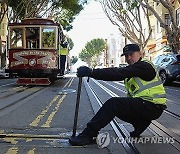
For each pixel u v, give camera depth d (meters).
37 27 16.59
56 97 11.80
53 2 37.19
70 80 24.02
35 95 12.44
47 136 5.78
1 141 5.44
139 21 38.00
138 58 5.27
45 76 17.02
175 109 9.15
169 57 18.31
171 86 17.83
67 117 7.75
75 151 4.94
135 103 5.09
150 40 45.50
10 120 7.29
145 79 5.19
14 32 16.78
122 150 5.04
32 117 7.71
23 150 4.95
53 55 16.56
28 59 16.50
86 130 5.23
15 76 16.98
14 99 11.05
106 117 5.12
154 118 5.27
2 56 32.12
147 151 4.99
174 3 31.64
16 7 32.72
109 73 4.95
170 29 21.75
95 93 13.27
